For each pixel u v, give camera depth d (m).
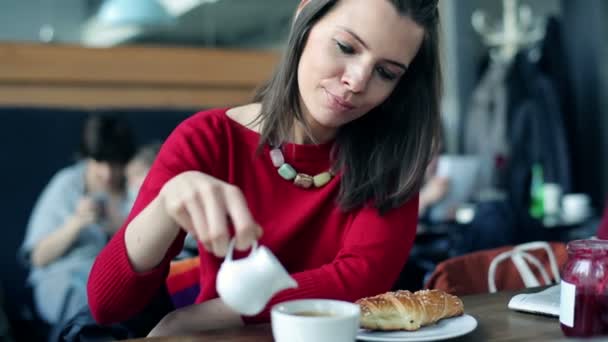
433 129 1.14
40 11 3.33
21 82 3.29
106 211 2.74
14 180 2.91
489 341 0.81
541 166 4.19
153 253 0.87
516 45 4.49
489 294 1.07
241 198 0.70
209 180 0.72
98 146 2.87
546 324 0.88
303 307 0.75
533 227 2.29
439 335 0.80
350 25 0.97
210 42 3.72
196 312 0.95
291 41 1.06
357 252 1.05
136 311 0.93
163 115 3.32
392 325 0.82
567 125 4.35
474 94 4.39
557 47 4.39
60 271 2.64
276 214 1.13
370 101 1.02
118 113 3.18
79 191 2.82
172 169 1.03
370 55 0.97
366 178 1.11
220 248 0.68
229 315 0.94
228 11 3.74
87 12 3.43
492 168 4.23
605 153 4.25
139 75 3.52
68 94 3.39
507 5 4.55
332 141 1.15
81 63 3.40
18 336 2.75
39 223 2.74
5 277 2.80
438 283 1.31
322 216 1.15
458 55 4.48
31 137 2.97
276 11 3.85
